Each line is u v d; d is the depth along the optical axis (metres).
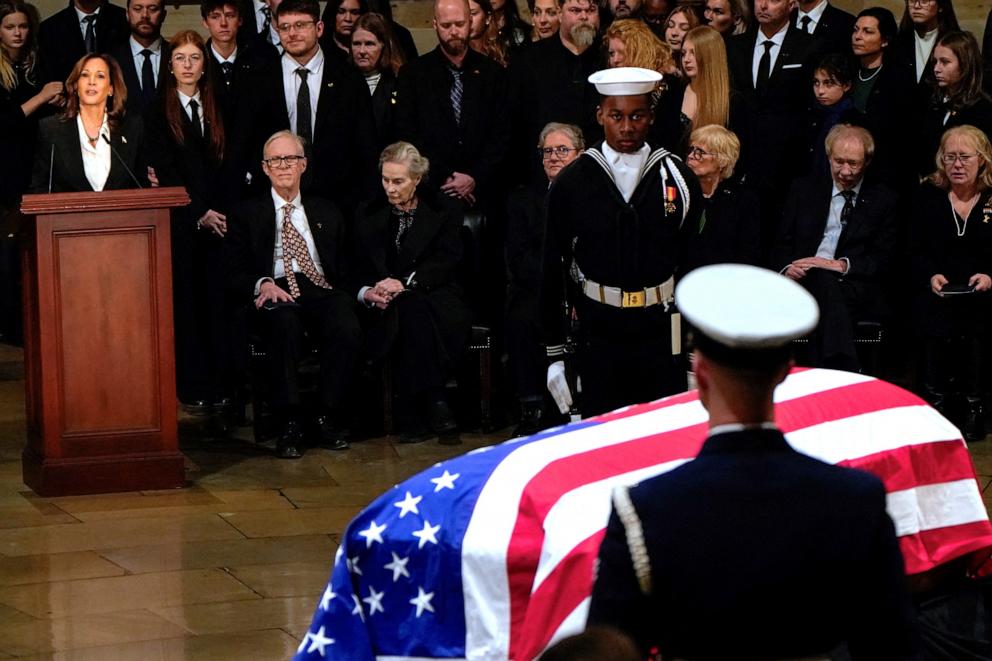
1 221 22.83
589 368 14.83
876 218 21.31
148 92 24.38
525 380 20.48
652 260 14.49
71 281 18.38
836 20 23.75
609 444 11.96
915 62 23.50
